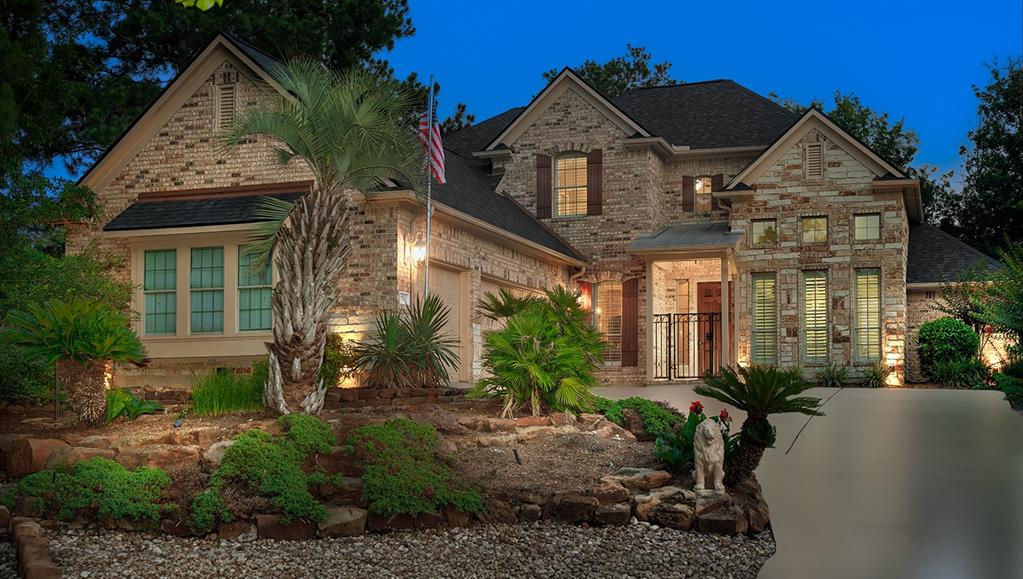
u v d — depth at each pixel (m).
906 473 11.94
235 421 12.91
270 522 9.63
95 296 18.11
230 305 19.06
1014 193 35.19
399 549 9.40
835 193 24.98
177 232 19.11
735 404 11.12
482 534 9.92
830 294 24.83
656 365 27.17
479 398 14.80
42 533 9.35
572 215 28.23
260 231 14.38
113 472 10.12
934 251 27.03
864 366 24.58
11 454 11.05
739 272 25.78
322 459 10.88
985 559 8.84
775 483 11.60
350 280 19.17
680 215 28.75
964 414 16.06
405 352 16.58
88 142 30.16
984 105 36.38
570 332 14.27
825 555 9.13
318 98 13.59
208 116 20.52
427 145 19.22
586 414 13.88
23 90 20.69
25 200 17.38
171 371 19.62
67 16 30.70
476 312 21.95
